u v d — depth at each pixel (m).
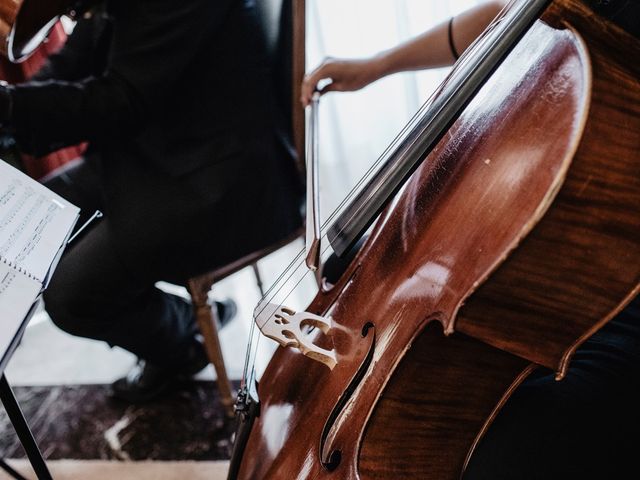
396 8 1.87
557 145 0.57
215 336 1.36
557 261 0.59
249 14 1.25
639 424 0.67
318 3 1.94
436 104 0.76
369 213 0.75
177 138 1.27
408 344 0.65
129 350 1.43
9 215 0.83
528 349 0.64
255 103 1.29
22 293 0.73
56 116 1.16
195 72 1.25
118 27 1.20
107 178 1.29
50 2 1.08
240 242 1.30
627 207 0.58
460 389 0.69
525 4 0.65
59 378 1.71
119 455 1.42
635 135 0.56
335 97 2.02
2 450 1.47
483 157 0.66
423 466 0.71
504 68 0.70
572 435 0.68
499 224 0.60
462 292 0.61
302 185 1.38
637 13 0.67
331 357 0.75
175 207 1.24
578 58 0.57
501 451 0.69
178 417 1.50
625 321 0.75
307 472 0.72
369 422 0.68
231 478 0.81
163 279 1.29
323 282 0.93
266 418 0.84
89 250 1.28
